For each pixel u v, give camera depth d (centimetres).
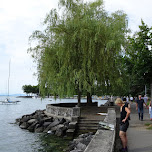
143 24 1195
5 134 1761
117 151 618
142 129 1082
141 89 4109
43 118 2033
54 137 1541
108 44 1831
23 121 2294
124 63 1280
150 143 738
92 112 2055
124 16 2186
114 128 652
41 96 2141
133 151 626
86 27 1925
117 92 2348
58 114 1977
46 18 2078
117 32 1958
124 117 622
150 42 1167
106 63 1962
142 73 1180
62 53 1900
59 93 1973
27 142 1448
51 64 2042
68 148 1119
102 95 2441
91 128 1484
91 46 1891
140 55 1152
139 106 1489
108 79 2219
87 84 1908
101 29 1933
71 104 2778
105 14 2209
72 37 1886
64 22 2061
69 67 1922
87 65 1945
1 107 6200
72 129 1473
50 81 2008
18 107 6325
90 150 427
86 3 2202
